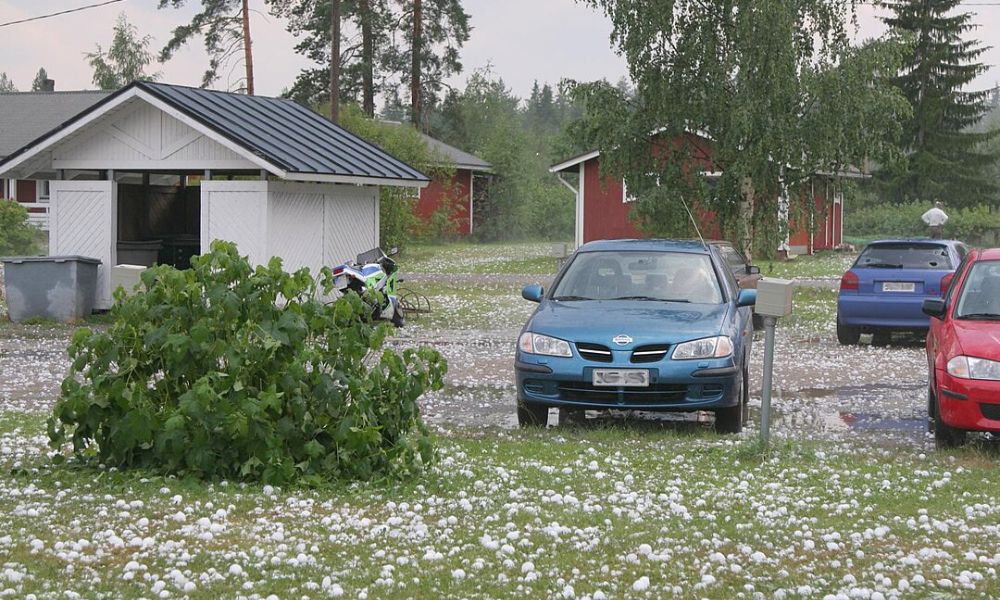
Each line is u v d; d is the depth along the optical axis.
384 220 40.66
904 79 67.00
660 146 29.70
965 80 67.50
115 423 7.58
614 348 10.26
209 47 49.31
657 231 29.75
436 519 6.81
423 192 57.31
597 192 44.84
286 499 7.15
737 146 27.59
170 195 22.84
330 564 5.69
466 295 27.66
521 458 8.99
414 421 8.20
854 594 5.27
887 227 59.66
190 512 6.64
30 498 6.96
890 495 7.77
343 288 19.20
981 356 9.47
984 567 5.83
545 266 38.97
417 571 5.59
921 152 66.50
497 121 74.88
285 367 7.56
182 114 19.28
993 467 8.94
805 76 26.86
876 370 15.34
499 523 6.71
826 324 21.78
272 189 19.52
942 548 6.29
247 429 7.27
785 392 13.42
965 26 67.38
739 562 5.93
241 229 19.69
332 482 7.63
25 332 18.52
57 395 12.43
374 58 60.03
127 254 21.59
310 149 20.53
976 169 68.62
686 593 5.33
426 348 8.19
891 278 17.80
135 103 20.06
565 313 10.91
